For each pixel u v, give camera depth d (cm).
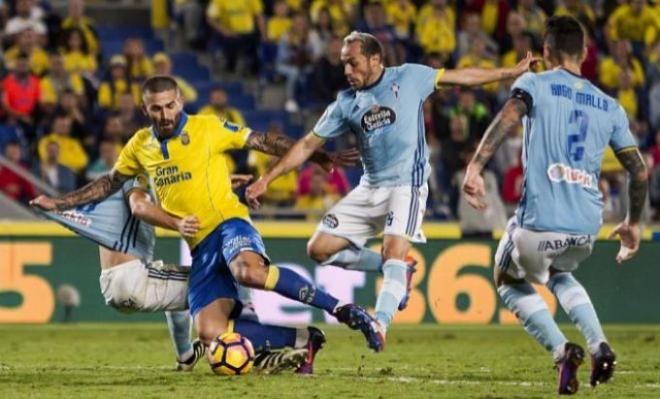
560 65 2230
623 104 5638
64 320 4225
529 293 2270
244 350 2495
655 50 5866
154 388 2336
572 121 2181
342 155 2606
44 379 2530
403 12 5753
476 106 5091
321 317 4291
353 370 2805
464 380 2555
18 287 4191
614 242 4388
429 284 4341
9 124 4941
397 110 2536
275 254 4291
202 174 2486
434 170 4975
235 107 5772
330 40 5534
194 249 2512
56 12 5928
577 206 2186
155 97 2453
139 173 2547
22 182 4684
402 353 3334
